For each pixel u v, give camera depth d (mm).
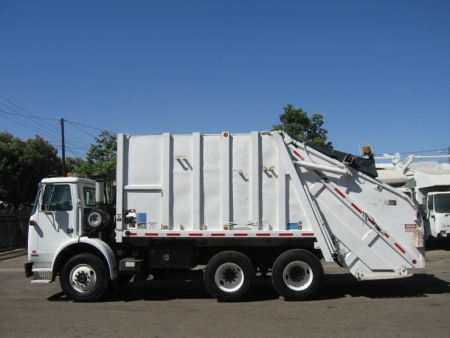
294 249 8891
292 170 8906
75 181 9344
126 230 9047
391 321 7090
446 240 19953
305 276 8781
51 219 9266
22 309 8375
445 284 10492
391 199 8969
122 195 9148
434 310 7832
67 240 9180
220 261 8789
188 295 9648
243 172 8969
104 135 29297
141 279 9312
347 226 8914
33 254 9219
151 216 9078
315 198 8969
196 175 9000
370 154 9258
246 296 8742
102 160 27188
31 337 6492
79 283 8984
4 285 11148
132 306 8555
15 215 21141
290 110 20641
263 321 7207
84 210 9461
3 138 32000
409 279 11180
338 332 6500
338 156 9258
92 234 9281
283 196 8875
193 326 6977
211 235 8875
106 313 7969
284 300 8859
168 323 7191
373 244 8891
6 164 30984
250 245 9016
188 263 9109
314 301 8695
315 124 20688
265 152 9016
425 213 18750
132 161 9211
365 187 9000
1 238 19422
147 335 6520
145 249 9453
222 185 8945
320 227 8781
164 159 9102
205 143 9094
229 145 9016
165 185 9047
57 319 7551
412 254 8891
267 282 11133
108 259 8906
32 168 31578
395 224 8930
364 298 8938
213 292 8773
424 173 19062
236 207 8930
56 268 9164
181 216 9016
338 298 8969
